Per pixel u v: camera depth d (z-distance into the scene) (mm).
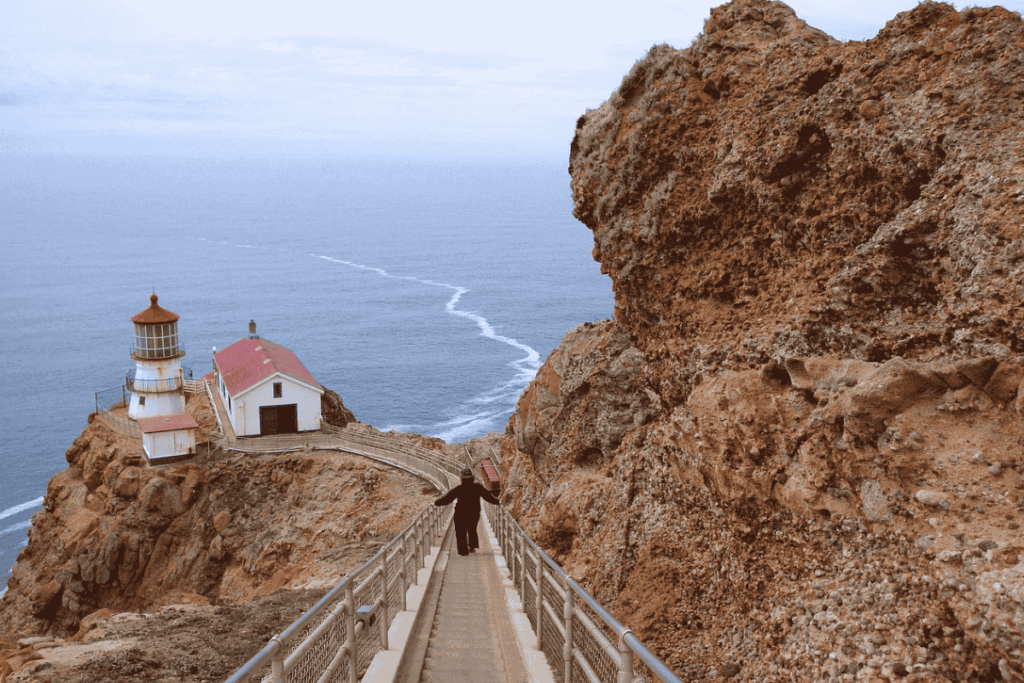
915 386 8805
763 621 10336
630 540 14352
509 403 163250
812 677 8922
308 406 55406
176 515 46969
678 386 13805
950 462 8172
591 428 18562
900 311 10195
